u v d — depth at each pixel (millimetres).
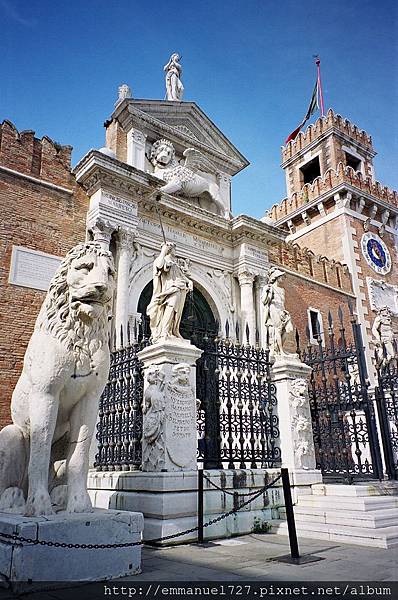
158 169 16094
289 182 30688
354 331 11156
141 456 7781
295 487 8695
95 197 13836
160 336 7953
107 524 4762
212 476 7543
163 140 16484
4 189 12680
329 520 7574
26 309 12016
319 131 28953
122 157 15805
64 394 5102
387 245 26359
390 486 9219
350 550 6270
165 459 7086
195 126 17969
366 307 23328
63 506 5074
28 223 12781
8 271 12062
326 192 25422
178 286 8148
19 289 12062
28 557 4215
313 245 25812
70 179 14000
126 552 4863
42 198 13227
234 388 9039
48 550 4332
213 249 16719
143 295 14586
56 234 13148
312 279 21281
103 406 9430
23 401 5289
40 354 5035
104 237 13336
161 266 8219
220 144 18656
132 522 4977
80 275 5164
